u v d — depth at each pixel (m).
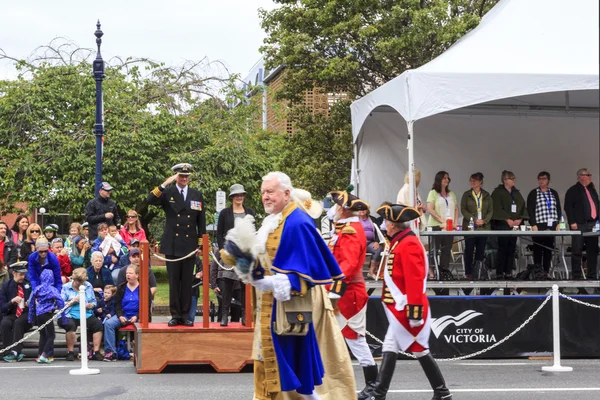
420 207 15.23
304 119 35.31
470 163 18.62
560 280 15.13
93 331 14.12
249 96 34.28
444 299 13.99
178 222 12.09
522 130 18.86
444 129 18.55
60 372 12.36
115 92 31.28
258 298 7.12
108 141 29.97
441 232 14.23
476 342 14.02
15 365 13.34
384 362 9.11
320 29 33.34
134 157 30.47
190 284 12.36
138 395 10.22
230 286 12.45
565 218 18.91
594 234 15.72
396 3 31.39
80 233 18.02
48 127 30.14
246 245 6.41
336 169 34.94
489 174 18.67
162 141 30.80
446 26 30.00
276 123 37.97
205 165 31.17
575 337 14.21
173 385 10.99
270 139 34.88
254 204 32.66
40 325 13.70
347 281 9.27
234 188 12.41
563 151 19.00
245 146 32.09
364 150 18.17
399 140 18.34
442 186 16.08
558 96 18.12
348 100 34.75
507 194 16.53
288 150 35.50
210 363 12.13
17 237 16.36
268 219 6.98
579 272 16.03
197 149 31.77
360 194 17.98
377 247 14.61
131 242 15.46
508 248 16.25
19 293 14.10
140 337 12.08
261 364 7.14
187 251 12.15
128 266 14.19
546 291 16.70
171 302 12.34
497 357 14.05
